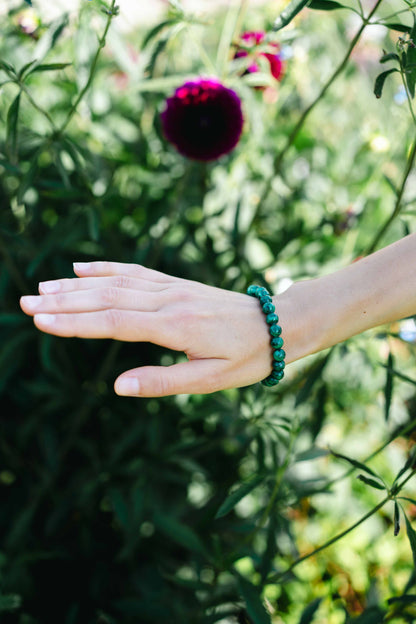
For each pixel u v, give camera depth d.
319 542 1.41
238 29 1.10
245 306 0.76
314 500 1.46
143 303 0.74
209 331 0.74
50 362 1.18
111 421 1.31
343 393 1.50
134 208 1.40
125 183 1.35
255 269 1.17
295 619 1.24
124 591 1.18
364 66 1.51
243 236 1.17
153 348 1.33
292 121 1.54
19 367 1.30
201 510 1.25
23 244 1.10
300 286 0.79
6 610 1.10
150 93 1.34
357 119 1.54
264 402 1.20
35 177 1.04
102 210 1.09
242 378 0.76
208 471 1.33
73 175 1.25
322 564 1.35
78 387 1.29
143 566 1.21
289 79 1.35
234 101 1.04
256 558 1.05
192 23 1.06
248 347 0.75
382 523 1.44
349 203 1.37
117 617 1.14
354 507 1.45
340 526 1.44
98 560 1.21
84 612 1.14
